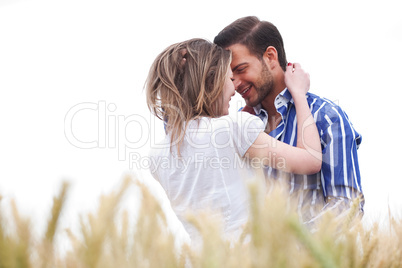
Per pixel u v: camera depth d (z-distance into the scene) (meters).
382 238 1.81
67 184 1.29
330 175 5.09
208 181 3.98
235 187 3.93
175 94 4.53
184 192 4.09
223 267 1.41
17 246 1.18
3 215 1.22
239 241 1.63
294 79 5.82
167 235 1.53
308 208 3.01
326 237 1.45
